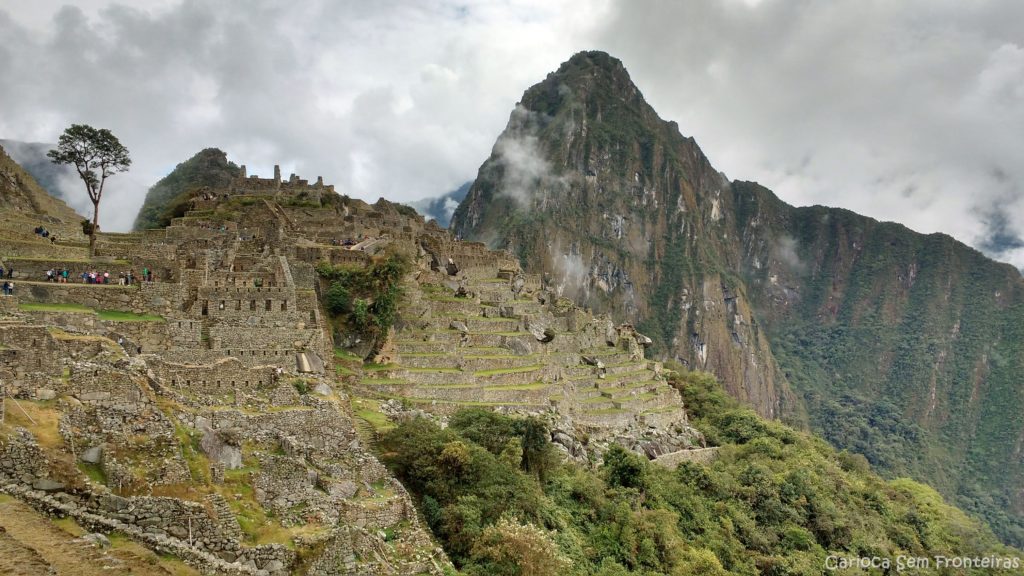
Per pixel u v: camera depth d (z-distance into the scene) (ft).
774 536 303.68
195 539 97.86
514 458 201.87
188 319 164.66
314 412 142.72
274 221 310.45
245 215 317.01
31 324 127.34
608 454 274.36
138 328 155.63
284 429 136.67
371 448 165.58
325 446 143.02
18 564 73.00
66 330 130.93
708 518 288.51
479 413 218.18
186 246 222.89
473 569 145.69
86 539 84.28
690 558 243.19
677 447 347.15
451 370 261.44
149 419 107.96
